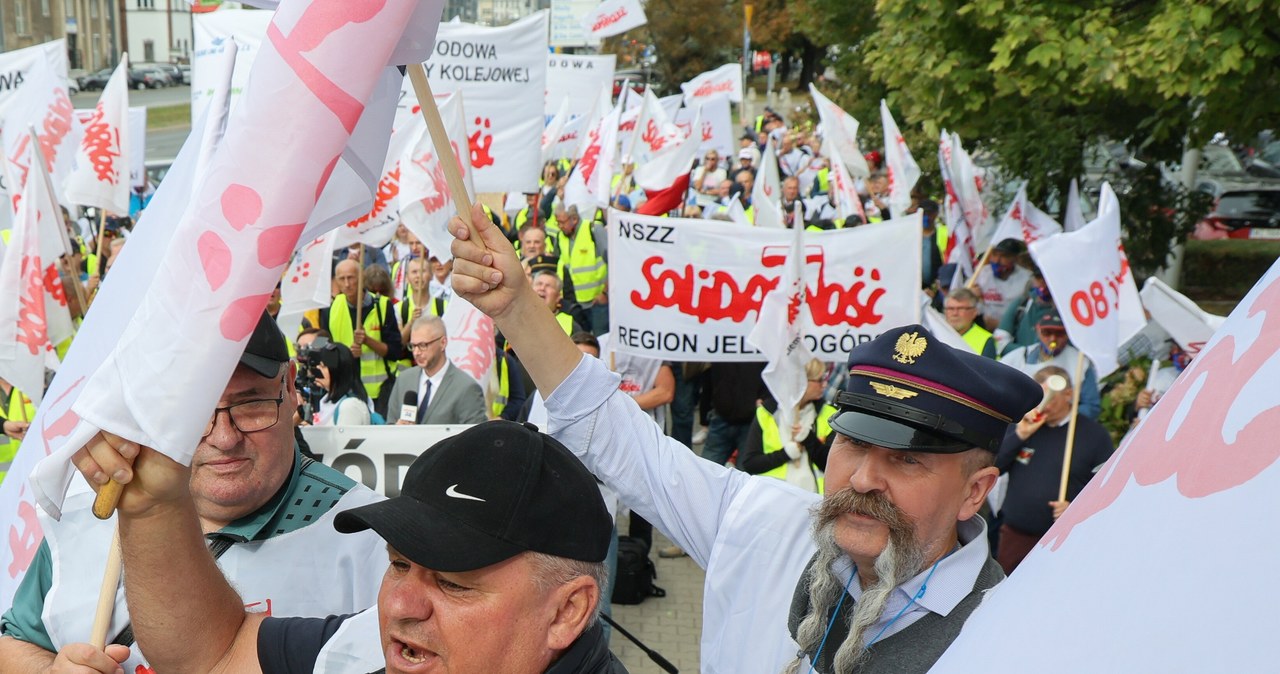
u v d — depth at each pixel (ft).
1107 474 2.78
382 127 5.95
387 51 4.82
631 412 8.09
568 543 4.97
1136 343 23.70
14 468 7.75
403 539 4.74
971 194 29.66
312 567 8.07
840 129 40.37
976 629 3.02
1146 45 23.91
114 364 4.87
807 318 18.99
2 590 7.69
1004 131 35.81
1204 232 52.21
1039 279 24.66
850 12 52.47
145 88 104.73
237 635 6.33
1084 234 16.55
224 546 7.91
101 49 109.09
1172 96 25.48
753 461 19.15
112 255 31.99
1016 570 3.05
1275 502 2.08
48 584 7.62
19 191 28.45
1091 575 2.54
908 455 6.75
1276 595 1.99
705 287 19.43
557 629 5.03
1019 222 25.43
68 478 4.99
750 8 121.19
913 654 6.64
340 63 4.70
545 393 7.77
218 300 4.77
